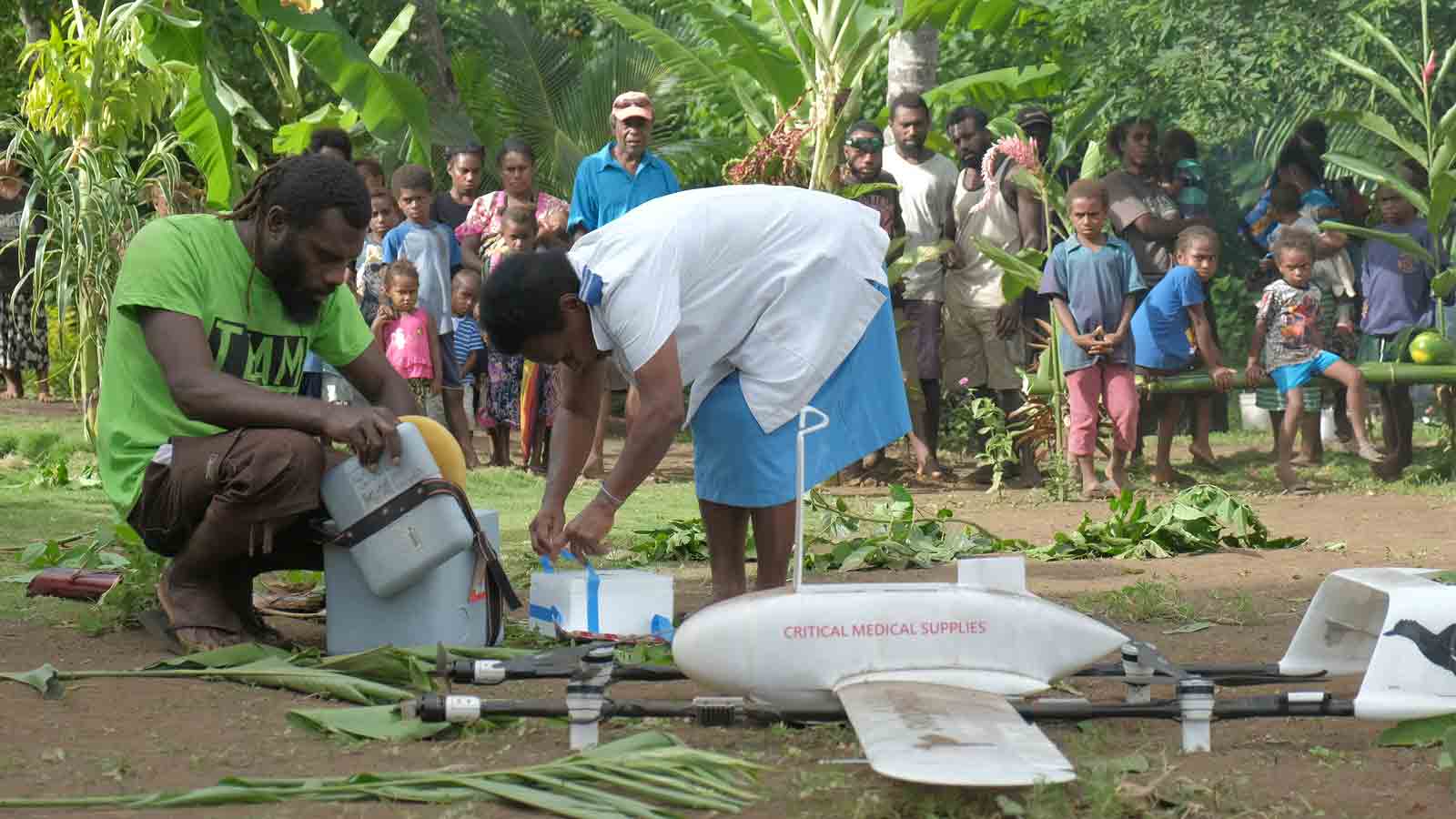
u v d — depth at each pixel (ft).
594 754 10.31
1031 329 34.24
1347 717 11.07
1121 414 30.68
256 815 9.50
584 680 11.00
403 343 32.76
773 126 41.88
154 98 33.58
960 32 54.24
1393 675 10.93
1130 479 32.73
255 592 18.49
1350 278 36.63
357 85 36.83
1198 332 32.68
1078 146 52.70
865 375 15.16
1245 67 49.65
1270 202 38.73
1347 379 32.30
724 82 41.34
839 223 15.02
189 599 14.87
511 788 9.68
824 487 32.35
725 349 14.70
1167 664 11.23
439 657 11.79
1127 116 50.93
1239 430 45.32
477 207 34.88
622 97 29.14
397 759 10.91
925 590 11.23
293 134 42.24
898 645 11.03
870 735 9.09
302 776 10.44
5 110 50.26
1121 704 11.03
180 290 14.78
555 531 14.40
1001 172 33.55
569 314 13.58
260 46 47.75
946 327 34.30
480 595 14.64
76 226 32.01
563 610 15.29
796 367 14.64
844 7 34.12
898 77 39.17
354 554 13.82
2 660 14.53
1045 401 31.60
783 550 15.03
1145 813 9.39
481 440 42.68
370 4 51.78
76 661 14.53
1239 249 60.08
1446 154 34.30
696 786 9.72
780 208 14.79
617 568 21.20
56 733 11.61
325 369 31.50
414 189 33.35
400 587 13.83
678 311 13.64
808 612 11.02
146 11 34.35
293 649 15.02
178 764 10.77
